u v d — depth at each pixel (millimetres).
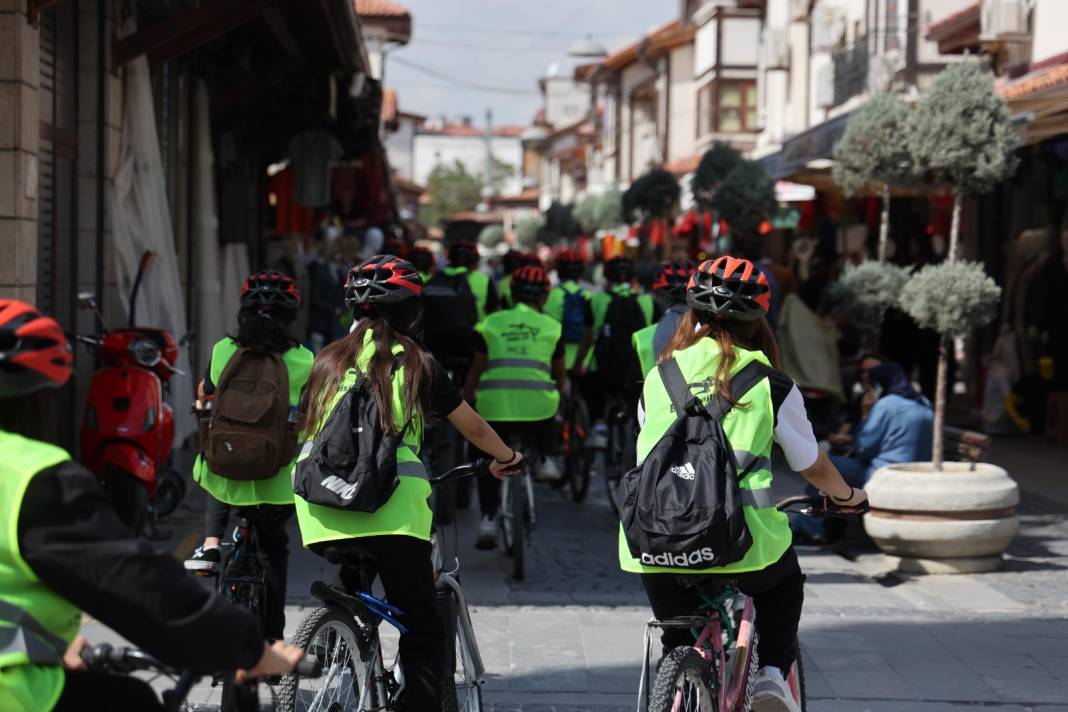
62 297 11539
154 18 15406
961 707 6941
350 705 5043
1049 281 17953
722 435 4656
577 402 13797
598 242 45250
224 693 5172
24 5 9477
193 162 16609
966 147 10797
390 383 4988
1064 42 17312
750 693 4996
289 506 6289
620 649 7926
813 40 30500
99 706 3086
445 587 5648
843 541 11281
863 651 7965
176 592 2893
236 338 6434
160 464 9688
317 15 14320
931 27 21156
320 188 21594
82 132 11922
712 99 43844
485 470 5438
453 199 119438
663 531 4504
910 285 10328
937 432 10414
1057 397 17422
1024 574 10117
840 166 14227
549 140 94688
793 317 16234
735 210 22391
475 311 12484
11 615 2869
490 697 6977
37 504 2846
